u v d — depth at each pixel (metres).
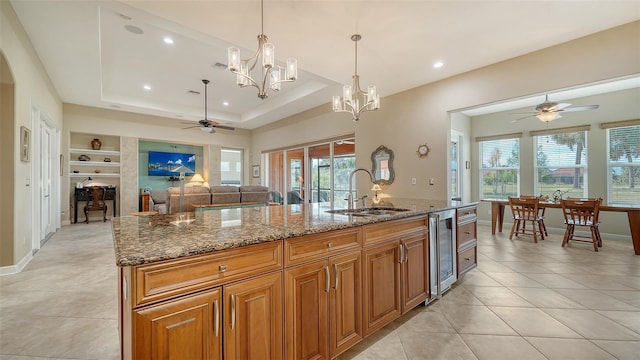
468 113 6.44
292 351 1.40
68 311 2.22
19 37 3.09
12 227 3.07
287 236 1.39
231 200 5.41
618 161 4.87
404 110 4.49
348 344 1.66
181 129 7.99
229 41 2.98
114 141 7.30
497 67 3.48
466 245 2.99
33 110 4.00
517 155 6.10
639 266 3.38
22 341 1.81
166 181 8.43
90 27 3.17
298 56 3.30
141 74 5.08
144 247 1.11
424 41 2.96
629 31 2.63
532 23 2.63
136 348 0.96
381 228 1.94
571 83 2.94
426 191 4.20
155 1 2.31
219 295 1.17
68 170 6.39
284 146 7.55
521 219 4.96
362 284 1.77
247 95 6.40
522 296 2.56
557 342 1.84
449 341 1.86
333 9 2.41
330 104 6.00
